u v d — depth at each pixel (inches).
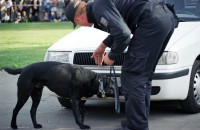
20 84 366.0
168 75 378.6
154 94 382.3
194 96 407.2
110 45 317.7
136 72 314.5
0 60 776.3
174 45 387.2
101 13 300.8
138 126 319.0
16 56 829.2
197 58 415.2
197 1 465.4
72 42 410.9
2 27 1550.2
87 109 445.4
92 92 363.6
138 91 314.7
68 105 445.4
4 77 635.5
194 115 412.5
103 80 361.7
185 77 390.3
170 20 315.3
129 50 315.0
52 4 1850.4
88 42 402.6
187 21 448.1
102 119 405.7
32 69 364.5
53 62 367.2
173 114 417.4
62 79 358.3
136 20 310.2
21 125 392.2
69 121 403.9
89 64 391.9
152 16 308.3
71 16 321.1
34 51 908.0
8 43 1065.5
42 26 1571.1
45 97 503.8
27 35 1246.9
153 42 310.3
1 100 494.3
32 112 384.2
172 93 384.2
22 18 1835.6
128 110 319.0
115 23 297.7
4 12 1806.1
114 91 359.3
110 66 366.3
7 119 412.8
